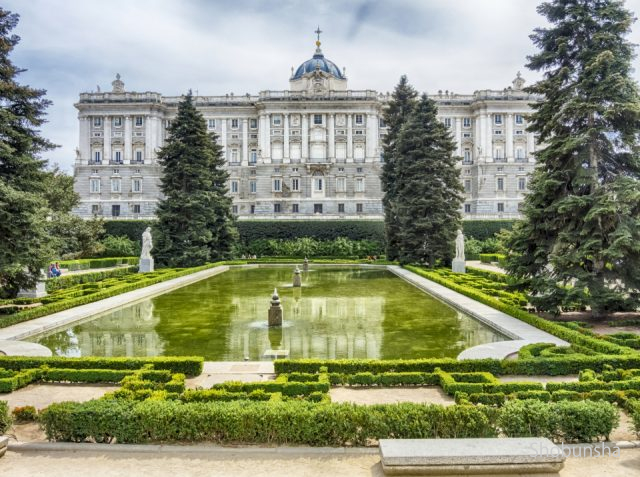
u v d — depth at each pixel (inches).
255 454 374.0
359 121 3595.0
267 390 505.0
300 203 3511.3
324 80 3599.9
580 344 679.1
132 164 3560.5
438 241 1862.7
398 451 339.9
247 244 2719.0
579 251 851.4
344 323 908.6
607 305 858.1
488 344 695.7
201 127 2084.2
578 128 929.5
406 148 1956.2
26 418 441.7
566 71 903.1
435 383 549.6
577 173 885.2
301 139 3582.7
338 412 389.4
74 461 365.1
